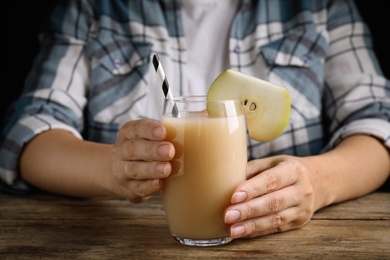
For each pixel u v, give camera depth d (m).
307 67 0.94
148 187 0.51
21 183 0.74
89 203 0.67
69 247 0.50
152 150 0.48
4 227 0.57
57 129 0.77
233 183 0.49
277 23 0.96
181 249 0.49
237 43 0.94
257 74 0.94
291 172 0.52
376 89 0.90
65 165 0.67
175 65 0.94
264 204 0.49
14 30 1.13
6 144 0.75
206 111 0.48
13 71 1.14
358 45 0.96
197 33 0.96
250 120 0.51
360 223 0.56
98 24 0.96
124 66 0.94
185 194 0.49
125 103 0.92
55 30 0.96
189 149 0.48
